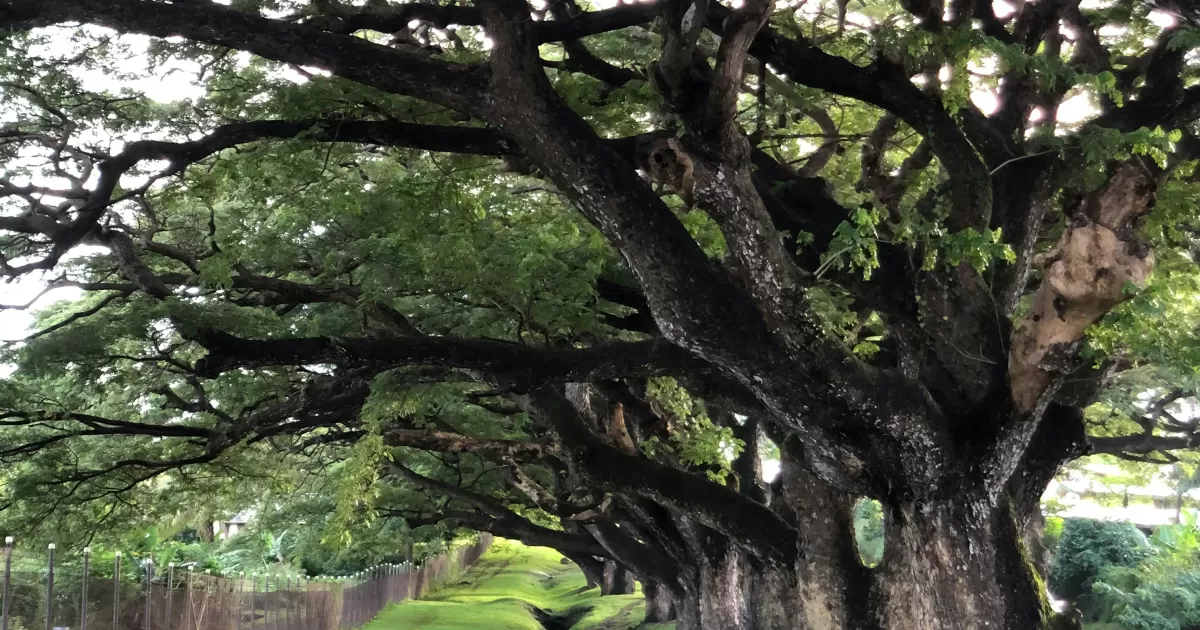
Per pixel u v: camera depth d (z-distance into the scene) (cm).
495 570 5156
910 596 1091
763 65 924
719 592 1539
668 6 680
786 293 761
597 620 2911
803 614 1211
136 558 1808
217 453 1262
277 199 1278
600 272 1134
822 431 835
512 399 1414
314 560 3116
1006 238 874
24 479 1414
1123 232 711
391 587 2970
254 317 1195
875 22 1102
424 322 1216
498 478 2348
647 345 983
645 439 1504
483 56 1033
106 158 977
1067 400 916
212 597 1616
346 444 1945
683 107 710
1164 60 907
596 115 1023
